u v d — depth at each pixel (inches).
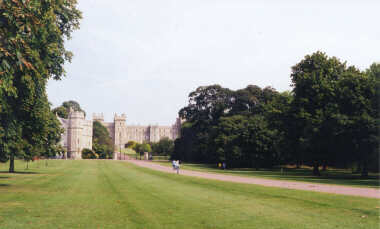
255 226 505.7
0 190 983.0
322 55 2137.1
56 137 1985.7
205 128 4185.5
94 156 5856.3
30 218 567.5
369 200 731.4
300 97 2055.9
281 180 1387.8
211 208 660.1
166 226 509.4
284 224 516.1
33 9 691.4
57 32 974.4
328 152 2001.7
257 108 3828.7
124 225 516.4
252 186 1086.4
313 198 769.6
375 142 1674.5
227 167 3275.1
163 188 1045.8
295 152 2193.7
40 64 818.8
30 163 3181.6
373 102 1769.2
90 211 631.8
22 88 922.1
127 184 1182.9
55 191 959.6
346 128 1734.7
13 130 995.3
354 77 1838.1
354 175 2036.2
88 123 6540.4
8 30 653.9
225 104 4109.3
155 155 7554.1
